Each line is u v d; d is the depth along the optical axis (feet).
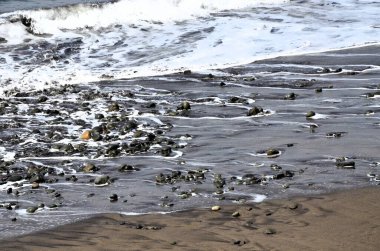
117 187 39.37
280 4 111.75
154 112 59.11
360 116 53.26
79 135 52.95
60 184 40.60
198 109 59.26
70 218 33.73
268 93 63.98
